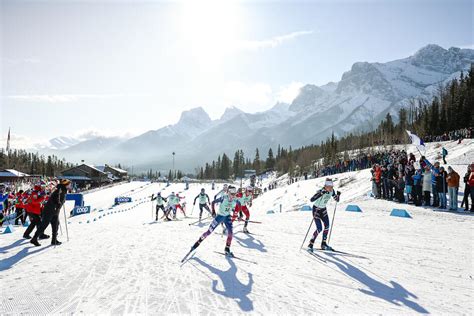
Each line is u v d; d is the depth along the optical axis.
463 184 20.69
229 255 8.34
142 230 13.04
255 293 5.65
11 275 6.51
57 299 5.27
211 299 5.35
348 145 107.38
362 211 16.95
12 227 16.16
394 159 24.31
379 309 5.03
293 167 98.19
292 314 4.80
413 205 17.98
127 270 6.92
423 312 4.93
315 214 9.00
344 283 6.21
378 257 8.06
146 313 4.77
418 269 7.07
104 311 4.82
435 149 38.22
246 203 12.05
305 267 7.25
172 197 20.83
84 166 98.81
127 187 80.44
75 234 11.95
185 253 8.56
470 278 6.49
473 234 10.80
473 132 43.03
